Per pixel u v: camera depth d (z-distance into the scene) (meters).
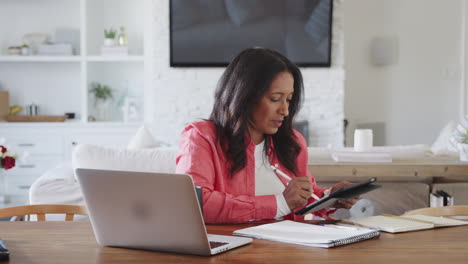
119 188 1.20
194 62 5.55
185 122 5.58
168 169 2.61
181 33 5.51
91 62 5.85
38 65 5.88
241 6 5.54
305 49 5.59
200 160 1.63
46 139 5.50
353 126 6.15
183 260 1.15
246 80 1.65
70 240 1.33
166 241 1.20
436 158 2.96
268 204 1.53
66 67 5.90
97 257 1.18
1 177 4.36
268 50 1.72
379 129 6.12
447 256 1.17
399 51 6.12
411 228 1.42
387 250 1.22
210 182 1.62
